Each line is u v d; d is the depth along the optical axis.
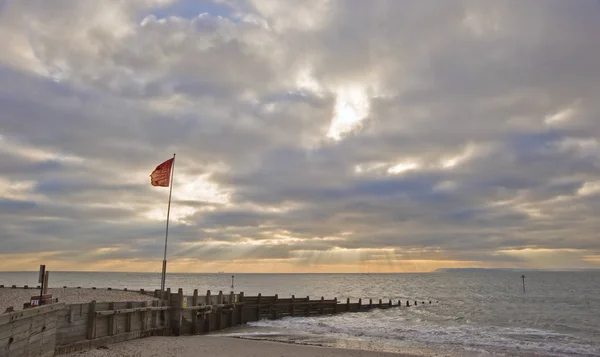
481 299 93.38
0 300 30.31
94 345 23.02
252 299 47.72
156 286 152.75
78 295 36.38
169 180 37.69
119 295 37.16
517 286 155.38
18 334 15.34
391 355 26.00
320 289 149.12
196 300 35.75
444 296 107.12
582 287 144.88
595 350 30.53
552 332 40.16
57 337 20.44
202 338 30.75
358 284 197.62
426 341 33.91
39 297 19.41
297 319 50.03
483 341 34.03
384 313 59.97
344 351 27.05
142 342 26.36
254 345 28.22
